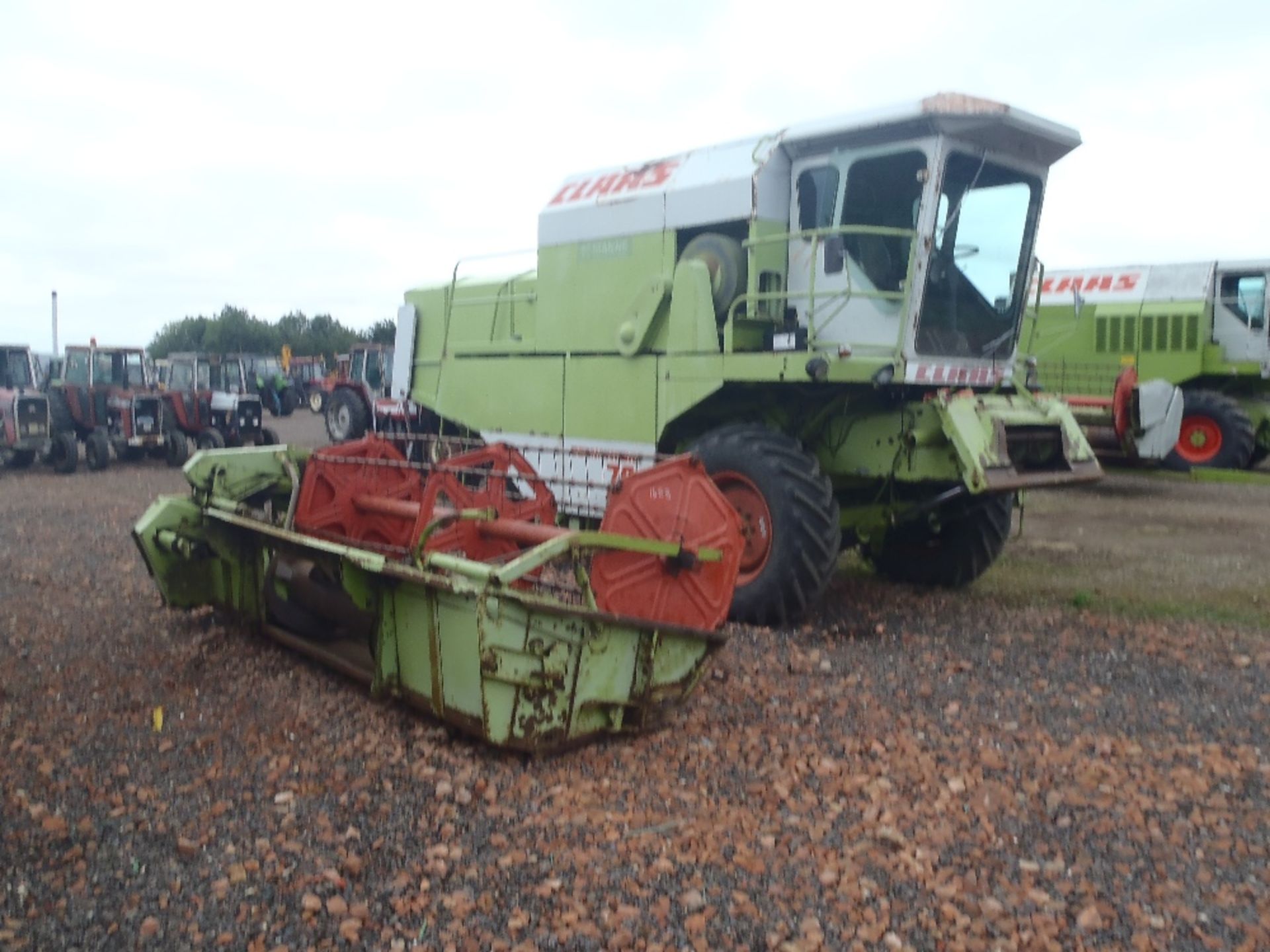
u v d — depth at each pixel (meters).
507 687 3.88
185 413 16.56
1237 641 5.98
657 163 7.48
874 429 6.36
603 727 4.21
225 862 3.29
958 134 6.01
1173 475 14.50
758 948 2.89
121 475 14.90
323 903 3.06
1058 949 2.89
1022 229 6.77
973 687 5.12
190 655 5.32
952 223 6.27
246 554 5.52
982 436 5.85
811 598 6.05
